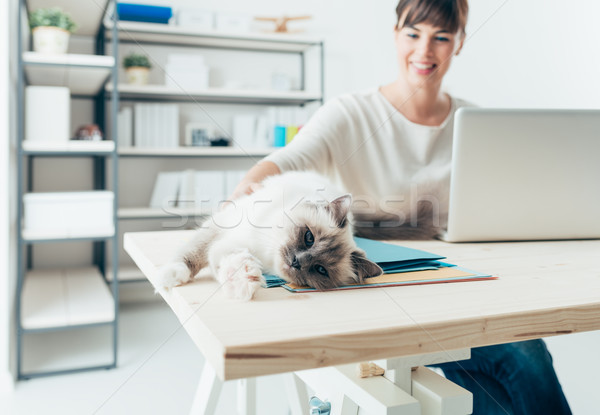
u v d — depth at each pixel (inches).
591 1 80.6
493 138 34.2
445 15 55.0
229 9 129.8
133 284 126.6
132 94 119.8
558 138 34.4
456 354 24.8
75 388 78.0
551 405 40.5
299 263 23.2
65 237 83.0
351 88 140.3
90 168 123.1
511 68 94.9
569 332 20.7
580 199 35.7
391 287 23.8
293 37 124.7
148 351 93.3
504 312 19.5
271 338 16.1
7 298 76.7
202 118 129.6
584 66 82.7
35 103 84.0
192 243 25.5
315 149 52.3
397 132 55.1
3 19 74.3
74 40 119.0
